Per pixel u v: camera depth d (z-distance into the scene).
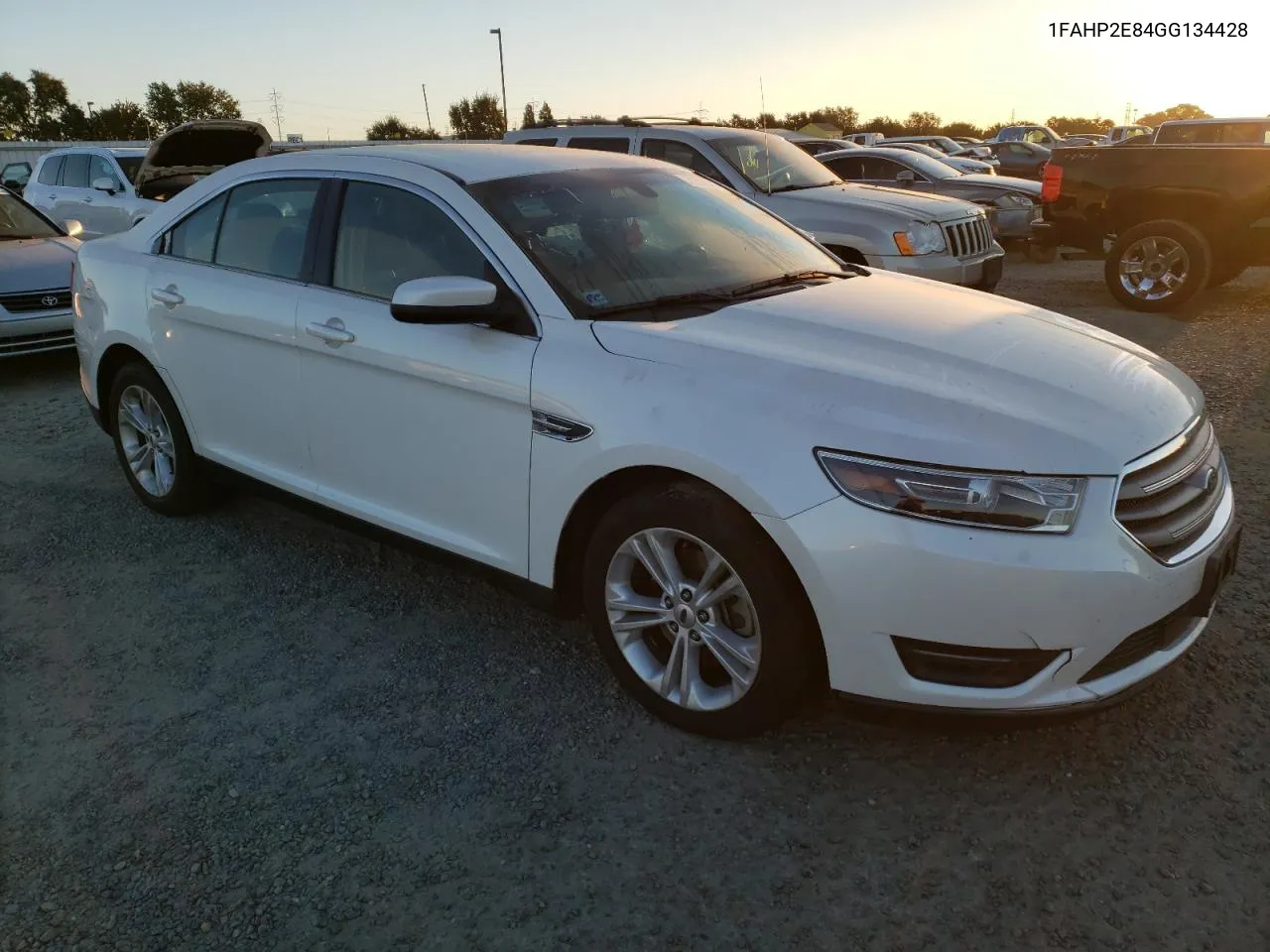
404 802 2.71
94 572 4.15
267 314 3.77
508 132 10.09
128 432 4.75
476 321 3.04
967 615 2.39
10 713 3.16
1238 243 8.79
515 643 3.54
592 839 2.55
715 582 2.75
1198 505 2.70
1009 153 22.70
